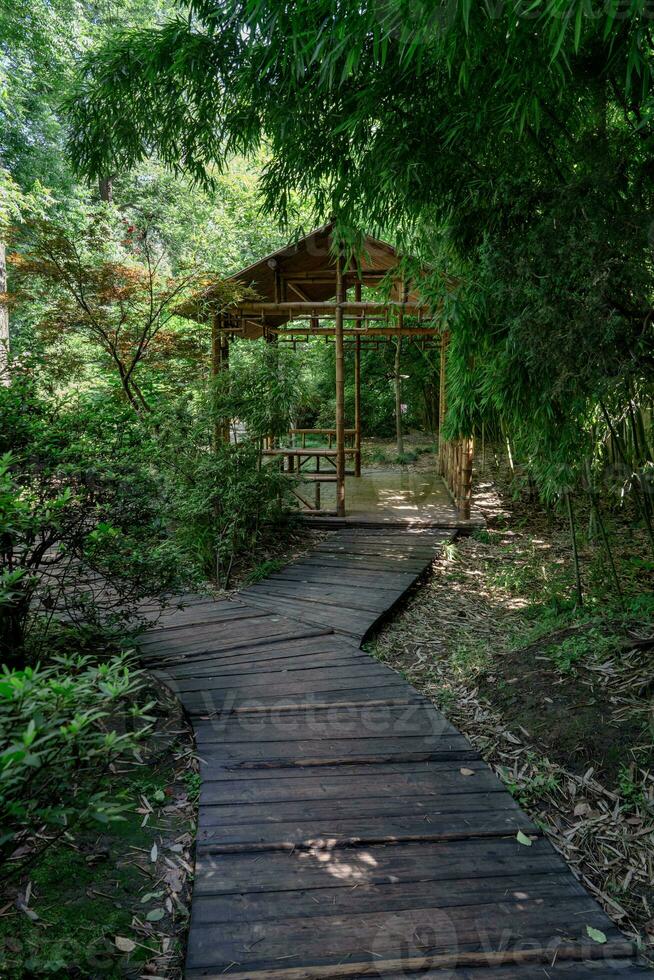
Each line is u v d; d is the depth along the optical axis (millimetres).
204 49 3133
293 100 3080
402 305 5523
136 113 3738
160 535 3090
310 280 6391
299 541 5805
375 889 1783
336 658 3348
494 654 3480
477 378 4270
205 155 3814
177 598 4207
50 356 5656
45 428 2756
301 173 3494
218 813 2105
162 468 4227
